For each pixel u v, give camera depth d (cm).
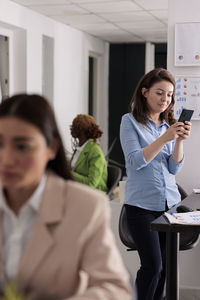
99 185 457
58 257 116
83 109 904
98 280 118
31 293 116
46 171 127
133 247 320
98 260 118
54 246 117
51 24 764
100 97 1020
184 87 407
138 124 305
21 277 116
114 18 755
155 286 294
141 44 1025
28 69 704
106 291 116
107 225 121
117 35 926
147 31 875
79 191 121
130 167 304
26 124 112
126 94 1041
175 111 409
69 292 117
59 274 117
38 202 119
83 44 891
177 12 405
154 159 303
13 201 122
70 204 119
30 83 711
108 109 1052
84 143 457
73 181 131
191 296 390
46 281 116
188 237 318
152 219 299
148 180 300
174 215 255
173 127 287
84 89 905
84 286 120
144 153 288
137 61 1030
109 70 1044
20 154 112
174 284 260
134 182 302
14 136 112
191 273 403
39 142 114
